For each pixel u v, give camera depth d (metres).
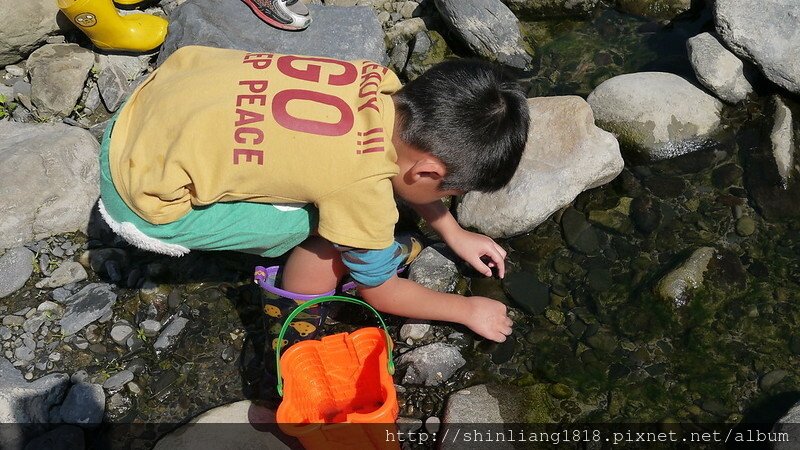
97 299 2.61
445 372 2.42
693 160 2.85
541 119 2.81
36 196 2.70
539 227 2.74
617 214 2.75
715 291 2.53
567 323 2.53
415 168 2.13
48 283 2.65
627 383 2.40
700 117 2.88
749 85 2.97
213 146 2.10
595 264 2.65
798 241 2.63
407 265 2.66
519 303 2.58
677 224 2.71
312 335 2.41
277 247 2.32
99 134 3.03
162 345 2.52
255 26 3.10
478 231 2.72
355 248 2.10
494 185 2.21
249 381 2.44
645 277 2.60
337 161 2.05
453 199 2.85
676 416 2.32
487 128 2.07
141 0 3.38
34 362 2.49
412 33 3.33
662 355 2.44
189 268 2.68
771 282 2.55
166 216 2.17
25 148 2.75
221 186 2.12
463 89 2.08
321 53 3.10
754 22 2.91
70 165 2.77
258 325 2.56
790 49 2.88
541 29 3.31
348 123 2.08
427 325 2.53
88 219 2.77
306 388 2.27
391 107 2.12
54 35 3.29
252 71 2.17
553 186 2.68
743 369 2.39
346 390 2.35
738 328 2.47
